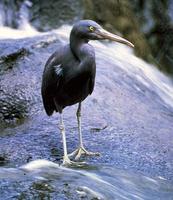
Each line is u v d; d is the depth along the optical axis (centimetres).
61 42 1541
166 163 1124
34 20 1933
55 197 830
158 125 1317
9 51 1429
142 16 2014
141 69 1741
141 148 1172
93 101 1339
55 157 1080
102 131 1225
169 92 1808
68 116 1277
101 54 1638
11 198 811
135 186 989
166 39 2031
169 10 2067
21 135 1184
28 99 1329
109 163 1080
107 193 898
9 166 1008
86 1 1941
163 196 978
